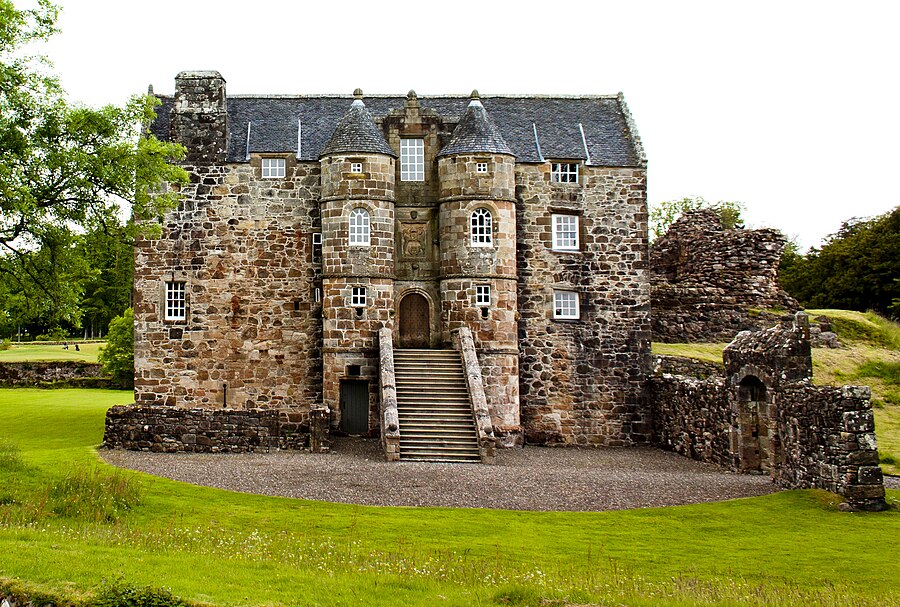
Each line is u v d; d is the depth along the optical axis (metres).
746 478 29.52
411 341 40.97
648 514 24.31
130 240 30.34
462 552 20.03
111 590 14.45
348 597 15.54
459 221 39.59
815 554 20.31
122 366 60.41
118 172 28.09
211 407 40.16
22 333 93.25
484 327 39.31
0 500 21.78
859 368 43.84
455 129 40.91
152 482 25.80
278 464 30.19
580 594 16.31
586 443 41.28
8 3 26.52
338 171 39.12
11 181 25.70
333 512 23.67
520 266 41.72
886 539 21.53
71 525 20.17
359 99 40.84
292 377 40.44
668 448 39.44
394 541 20.89
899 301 60.19
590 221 42.31
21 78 27.11
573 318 41.81
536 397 41.38
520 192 42.03
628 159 42.75
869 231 68.19
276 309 40.62
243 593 15.14
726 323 48.59
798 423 27.22
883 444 35.19
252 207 40.88
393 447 32.38
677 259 52.25
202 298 40.47
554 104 45.25
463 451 33.34
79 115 27.48
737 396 31.44
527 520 23.45
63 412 46.38
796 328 28.03
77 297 29.62
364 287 38.97
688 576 18.41
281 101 43.81
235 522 22.08
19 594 14.51
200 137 41.03
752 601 16.22
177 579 15.55
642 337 42.00
